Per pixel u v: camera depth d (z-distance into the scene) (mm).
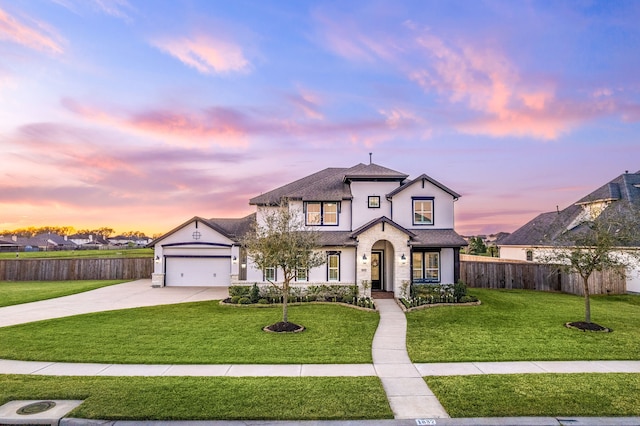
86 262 32375
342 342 12094
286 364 9984
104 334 13039
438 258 22094
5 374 9102
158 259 27094
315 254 15945
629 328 13898
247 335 12922
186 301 20438
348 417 6879
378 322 15000
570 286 23531
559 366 9828
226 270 27375
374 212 23031
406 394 8039
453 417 6930
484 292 23484
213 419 6777
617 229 14867
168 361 10148
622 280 22609
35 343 11891
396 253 20578
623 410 7152
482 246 50125
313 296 19844
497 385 8422
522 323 14742
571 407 7273
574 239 14500
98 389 8062
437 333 13297
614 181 29484
